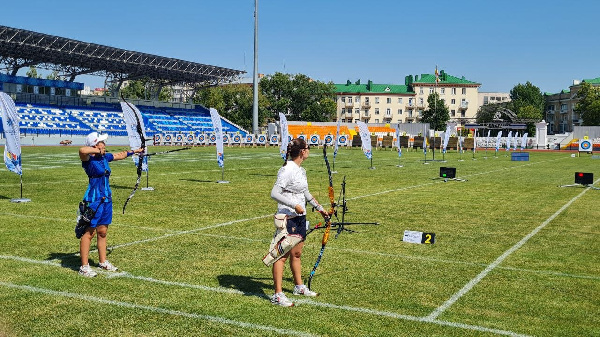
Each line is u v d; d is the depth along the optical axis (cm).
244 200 1638
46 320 600
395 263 878
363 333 573
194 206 1499
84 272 775
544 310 658
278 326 590
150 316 616
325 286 743
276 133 7700
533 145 8250
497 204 1616
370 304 670
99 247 809
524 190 2030
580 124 12988
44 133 6475
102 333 566
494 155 5381
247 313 630
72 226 1159
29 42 5831
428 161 3972
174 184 2109
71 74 7512
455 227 1218
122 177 2384
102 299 673
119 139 7038
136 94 11975
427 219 1326
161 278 771
